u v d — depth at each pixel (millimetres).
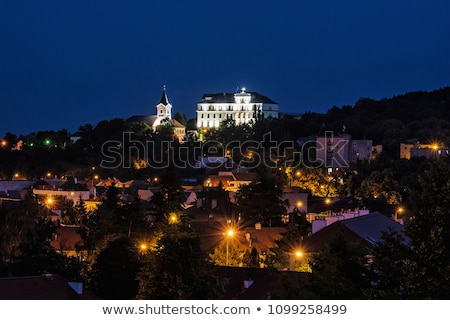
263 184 137125
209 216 130125
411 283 46438
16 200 174000
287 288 53062
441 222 47781
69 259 86875
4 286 55062
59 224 125375
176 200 114938
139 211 111375
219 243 102500
